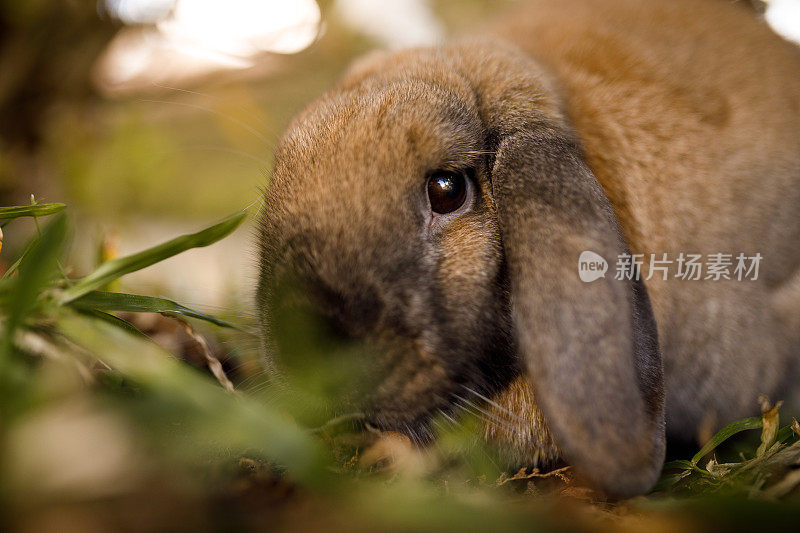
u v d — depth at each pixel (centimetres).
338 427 48
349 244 48
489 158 51
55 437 40
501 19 64
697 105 56
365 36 104
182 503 41
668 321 54
